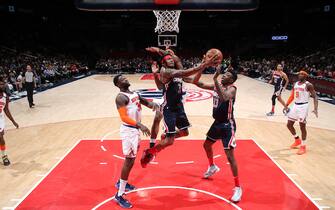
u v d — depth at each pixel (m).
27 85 11.48
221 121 4.83
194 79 4.88
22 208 4.48
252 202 4.61
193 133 8.11
